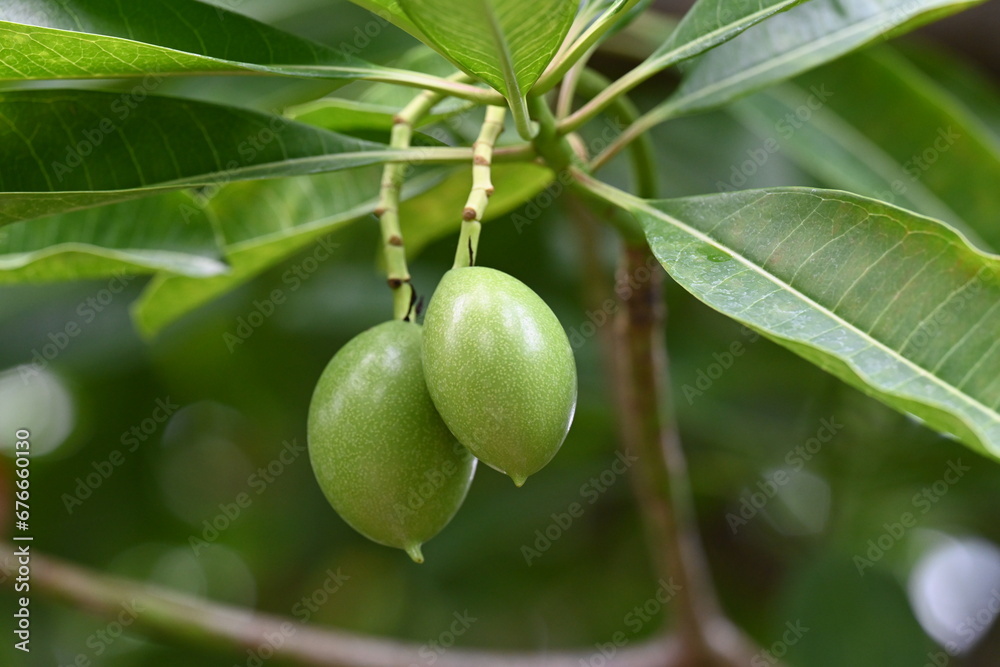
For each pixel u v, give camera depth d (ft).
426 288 4.83
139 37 3.12
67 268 3.43
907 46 4.21
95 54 3.01
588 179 3.15
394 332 3.05
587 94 3.30
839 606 4.55
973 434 2.74
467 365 2.90
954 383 2.91
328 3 3.94
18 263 3.38
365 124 3.47
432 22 2.81
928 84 3.74
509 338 2.90
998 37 4.07
